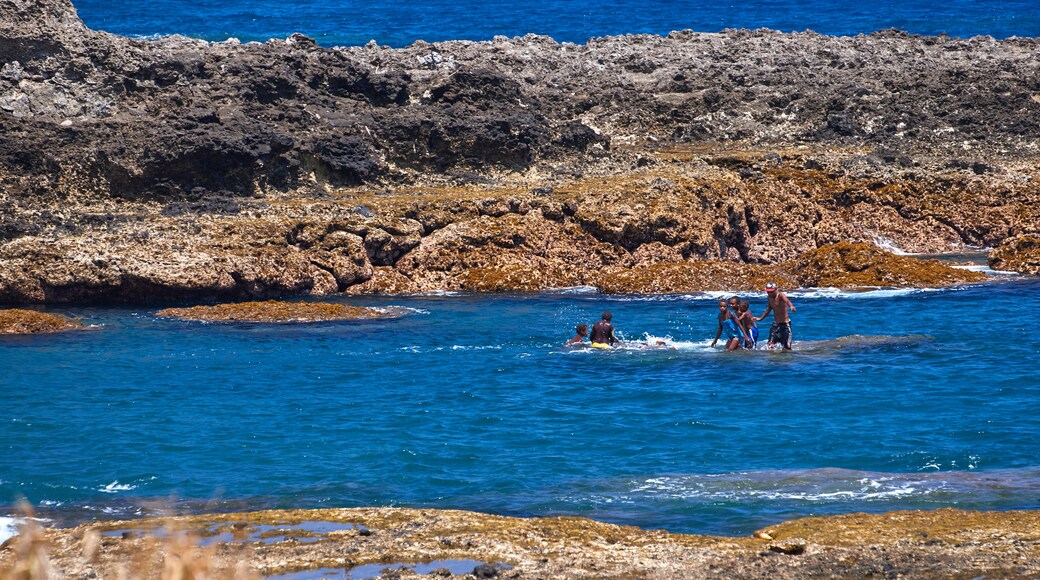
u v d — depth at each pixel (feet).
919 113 384.06
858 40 481.46
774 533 92.27
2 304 235.40
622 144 373.20
